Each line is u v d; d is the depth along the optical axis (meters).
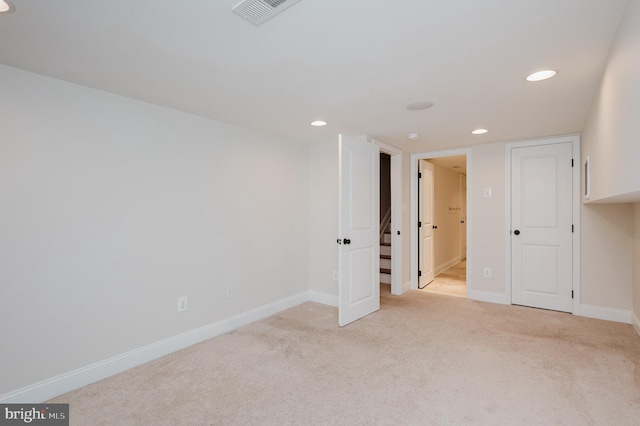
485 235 4.07
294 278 3.92
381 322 3.33
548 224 3.70
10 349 1.91
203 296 2.93
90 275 2.24
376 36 1.60
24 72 1.98
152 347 2.55
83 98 2.21
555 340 2.84
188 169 2.82
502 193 3.95
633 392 2.03
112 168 2.35
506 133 3.54
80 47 1.70
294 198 3.91
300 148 4.00
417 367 2.38
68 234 2.14
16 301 1.94
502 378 2.21
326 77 2.09
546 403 1.93
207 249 2.96
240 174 3.27
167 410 1.90
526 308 3.77
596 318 3.41
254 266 3.41
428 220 5.07
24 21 1.46
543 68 1.95
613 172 1.72
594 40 1.64
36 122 2.02
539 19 1.46
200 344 2.82
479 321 3.33
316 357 2.55
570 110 2.73
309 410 1.88
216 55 1.80
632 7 1.27
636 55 1.23
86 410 1.90
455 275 5.75
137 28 1.52
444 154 4.44
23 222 1.96
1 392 1.88
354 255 3.38
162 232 2.64
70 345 2.14
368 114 2.84
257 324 3.30
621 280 3.31
